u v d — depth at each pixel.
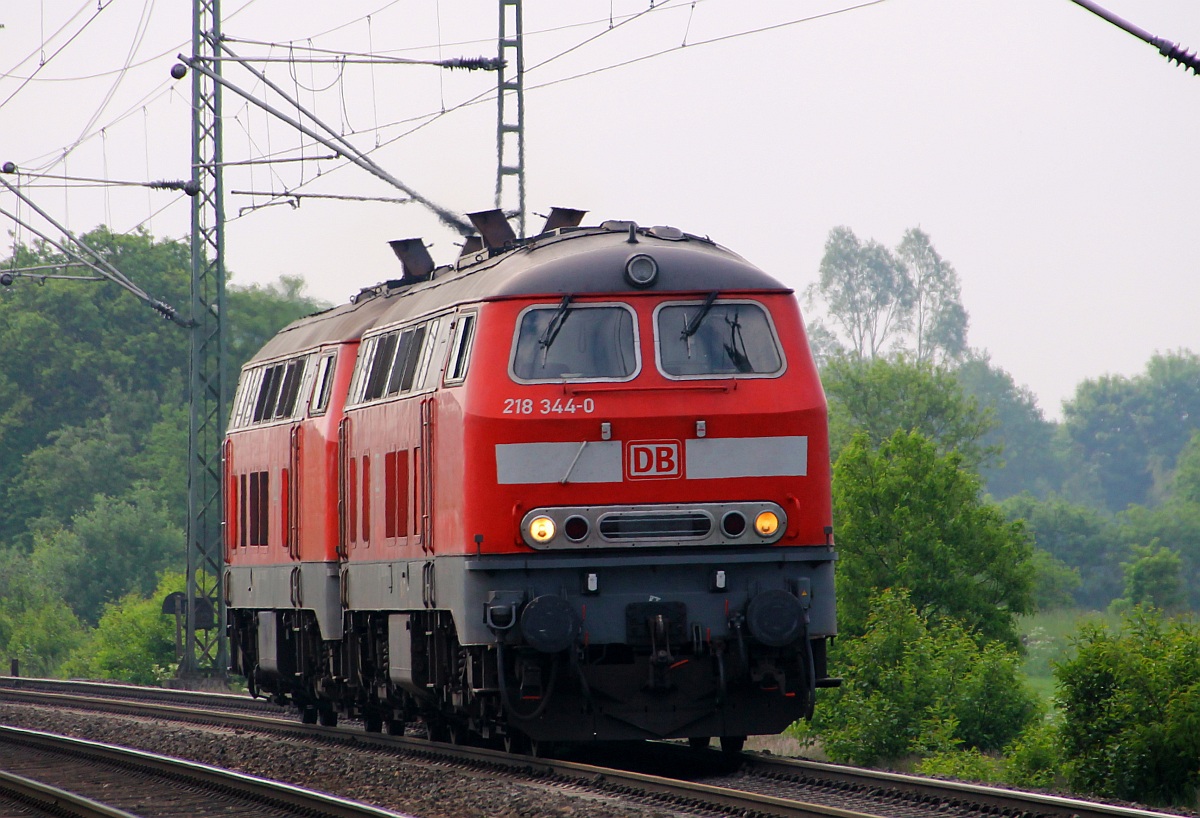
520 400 46.72
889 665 82.44
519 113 94.38
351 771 52.22
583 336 47.28
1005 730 80.56
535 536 46.19
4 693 104.38
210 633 159.62
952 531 117.31
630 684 47.25
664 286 47.62
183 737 66.50
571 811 40.06
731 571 46.97
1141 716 59.88
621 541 46.38
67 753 61.81
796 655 47.88
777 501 46.97
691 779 48.03
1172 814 38.03
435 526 49.69
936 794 41.19
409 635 53.38
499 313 47.41
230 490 78.94
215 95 112.56
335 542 62.19
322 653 66.06
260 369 76.00
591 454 46.59
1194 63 40.25
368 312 64.00
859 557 117.31
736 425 46.97
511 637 46.28
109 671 159.00
